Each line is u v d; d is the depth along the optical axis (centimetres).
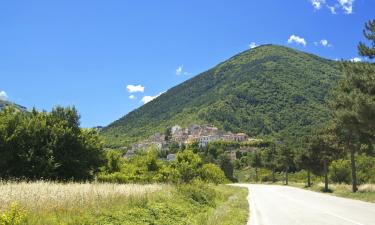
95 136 4569
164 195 2144
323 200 3350
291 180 12056
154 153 6406
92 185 2434
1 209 1155
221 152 18038
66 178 4166
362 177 7788
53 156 4006
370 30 3094
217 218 1755
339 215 2036
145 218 1459
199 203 2425
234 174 15525
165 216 1630
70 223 1118
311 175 11388
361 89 3098
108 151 6047
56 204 1385
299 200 3391
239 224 1664
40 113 4266
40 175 3847
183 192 2477
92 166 4462
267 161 11694
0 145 3734
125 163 6712
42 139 4022
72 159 4147
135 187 2495
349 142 4425
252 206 2773
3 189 1745
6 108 4175
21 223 960
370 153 4606
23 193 1572
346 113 3338
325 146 5372
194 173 4516
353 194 3888
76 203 1453
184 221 1631
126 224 1296
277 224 1708
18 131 3862
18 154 3838
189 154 6016
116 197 1738
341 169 7800
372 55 3109
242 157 16950
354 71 3153
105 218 1295
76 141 4238
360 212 2191
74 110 4416
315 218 1919
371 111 2889
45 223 1056
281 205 2841
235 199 3322
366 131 3734
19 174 3844
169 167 5772
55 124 4150
